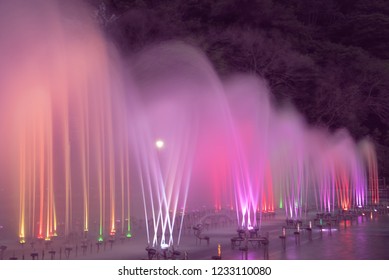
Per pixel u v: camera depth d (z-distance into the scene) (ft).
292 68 327.06
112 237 131.75
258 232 145.38
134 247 118.93
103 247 118.83
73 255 107.96
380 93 380.17
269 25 367.04
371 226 168.66
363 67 379.14
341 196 298.35
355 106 360.07
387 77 377.09
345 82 376.48
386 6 497.46
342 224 176.76
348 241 130.41
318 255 107.24
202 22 343.05
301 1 467.52
